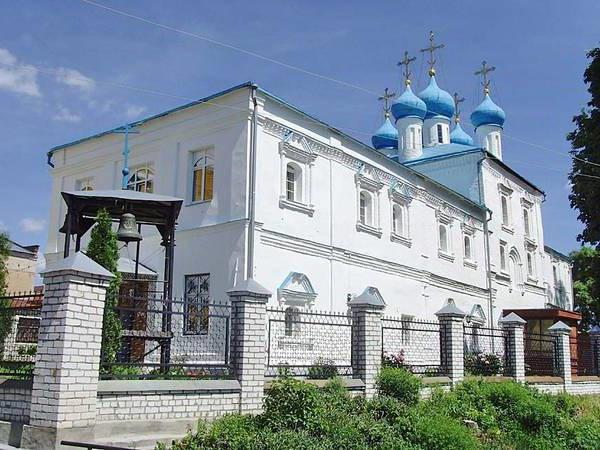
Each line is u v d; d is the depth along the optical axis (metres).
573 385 24.30
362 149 24.97
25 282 36.06
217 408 11.77
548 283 42.47
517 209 39.19
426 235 29.34
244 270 18.80
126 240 14.62
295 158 21.48
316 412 10.98
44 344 9.99
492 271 35.12
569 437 15.23
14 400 10.34
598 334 28.02
